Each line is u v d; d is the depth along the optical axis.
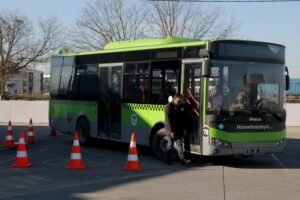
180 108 13.35
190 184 10.70
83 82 18.42
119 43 16.83
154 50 14.80
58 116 20.17
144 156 15.50
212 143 12.67
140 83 15.32
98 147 18.17
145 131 14.99
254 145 13.04
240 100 12.98
